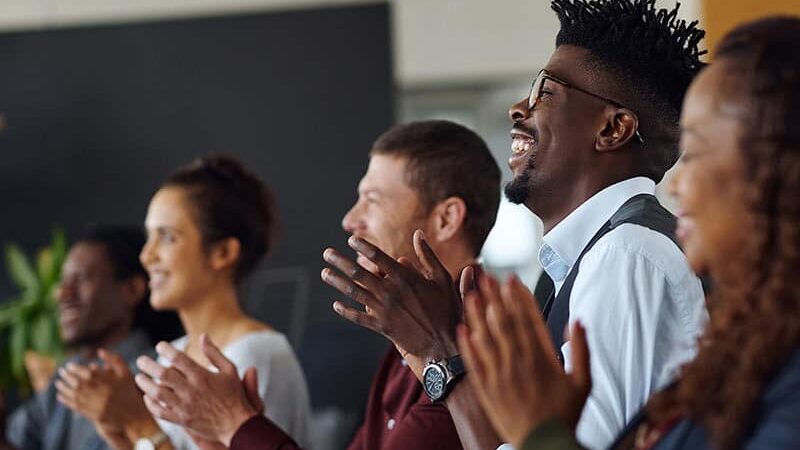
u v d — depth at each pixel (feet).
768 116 5.26
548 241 8.99
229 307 12.70
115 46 29.07
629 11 9.16
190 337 12.78
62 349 20.97
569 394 5.63
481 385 5.67
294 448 9.57
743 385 5.22
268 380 12.06
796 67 5.28
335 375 22.75
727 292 5.46
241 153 28.37
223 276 12.71
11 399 22.68
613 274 8.09
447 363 7.79
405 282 7.80
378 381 10.62
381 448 10.05
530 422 5.52
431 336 7.84
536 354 5.61
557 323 8.48
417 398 9.96
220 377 9.86
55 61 29.25
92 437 14.14
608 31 9.09
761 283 5.29
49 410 16.98
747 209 5.29
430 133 11.06
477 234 11.03
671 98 9.14
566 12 9.34
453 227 10.89
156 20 28.89
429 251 7.93
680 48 9.23
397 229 10.89
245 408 9.77
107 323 16.52
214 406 9.76
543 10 32.04
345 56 28.12
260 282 27.20
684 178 5.52
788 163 5.20
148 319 16.78
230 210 12.72
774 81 5.27
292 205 27.99
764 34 5.41
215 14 28.63
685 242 5.64
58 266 21.62
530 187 9.13
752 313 5.30
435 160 10.91
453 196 10.91
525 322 5.65
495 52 32.17
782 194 5.21
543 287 9.56
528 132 9.15
